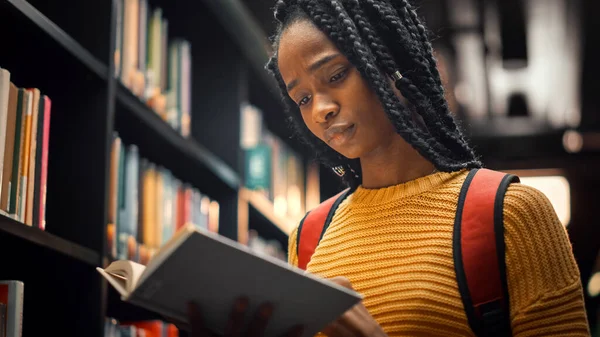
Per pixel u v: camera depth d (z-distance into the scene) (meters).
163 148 2.56
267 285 1.07
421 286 1.24
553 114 5.43
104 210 1.99
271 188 3.44
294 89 1.38
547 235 1.23
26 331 1.92
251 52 3.24
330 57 1.32
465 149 1.38
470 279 1.22
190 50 3.16
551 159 5.81
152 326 2.35
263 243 3.55
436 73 1.44
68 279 1.94
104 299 1.95
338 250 1.36
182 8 2.93
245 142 3.19
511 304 1.22
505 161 5.87
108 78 2.06
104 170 2.01
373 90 1.32
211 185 2.99
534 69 4.76
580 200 6.09
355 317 1.16
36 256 1.85
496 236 1.23
